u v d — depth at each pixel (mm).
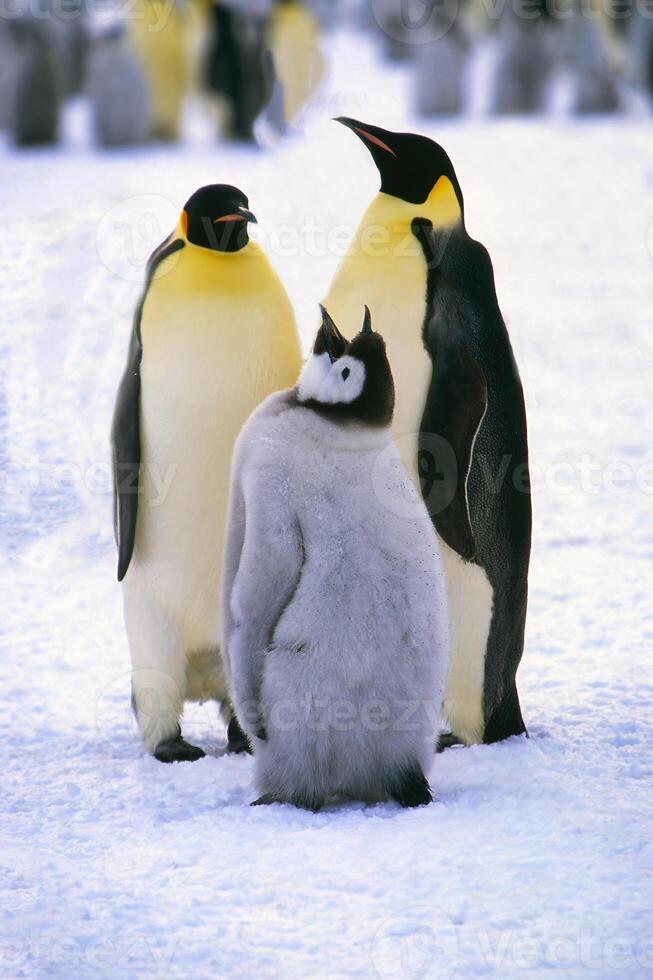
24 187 30531
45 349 20359
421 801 8898
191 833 8516
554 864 7863
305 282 24500
